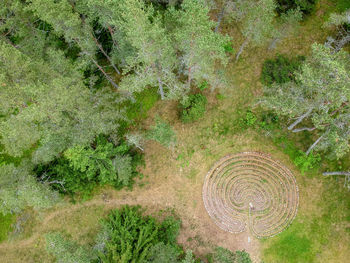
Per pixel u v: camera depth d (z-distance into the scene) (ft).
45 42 84.07
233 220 94.12
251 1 80.38
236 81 98.17
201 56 73.36
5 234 93.66
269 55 98.12
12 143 75.56
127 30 68.28
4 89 61.62
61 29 71.46
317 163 92.48
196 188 94.84
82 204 93.56
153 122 95.25
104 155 75.20
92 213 93.15
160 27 69.51
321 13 99.25
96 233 91.91
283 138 94.89
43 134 76.13
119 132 93.97
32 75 66.69
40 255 92.38
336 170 91.97
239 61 98.89
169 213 93.40
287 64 96.32
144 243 80.74
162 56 71.15
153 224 89.51
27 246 93.20
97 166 81.20
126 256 75.66
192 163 95.66
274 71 95.66
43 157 79.46
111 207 93.25
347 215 90.38
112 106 91.09
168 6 88.63
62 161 85.30
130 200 93.71
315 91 74.90
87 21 73.10
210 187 95.09
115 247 76.84
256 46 98.63
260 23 80.18
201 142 96.22
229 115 96.84
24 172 80.74
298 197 92.84
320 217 91.20
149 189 94.27
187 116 91.25
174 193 94.38
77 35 71.92
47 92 64.59
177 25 76.28
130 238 82.07
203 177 95.25
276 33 86.84
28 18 79.41
